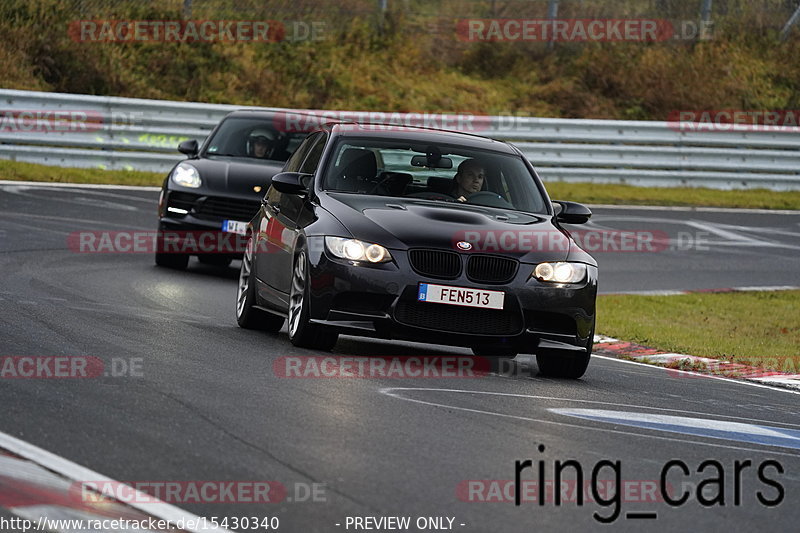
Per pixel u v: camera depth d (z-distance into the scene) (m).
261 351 29.33
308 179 32.66
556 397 26.53
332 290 29.02
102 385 23.06
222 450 18.59
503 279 29.17
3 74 89.56
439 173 32.88
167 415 20.84
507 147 35.03
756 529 16.75
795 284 61.66
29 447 17.88
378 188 32.25
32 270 43.25
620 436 22.41
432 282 28.69
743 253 70.31
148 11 103.31
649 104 111.50
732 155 97.69
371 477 17.59
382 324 28.72
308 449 19.05
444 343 28.97
